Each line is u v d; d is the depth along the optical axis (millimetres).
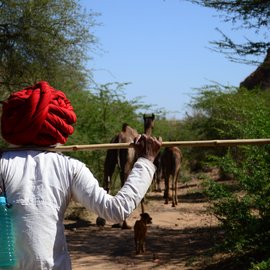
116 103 16906
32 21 13344
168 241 10703
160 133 23203
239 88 20266
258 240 7535
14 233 2688
